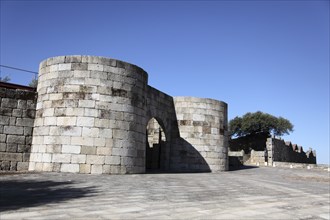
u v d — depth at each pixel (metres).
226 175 21.05
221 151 26.44
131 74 18.34
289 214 8.49
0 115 17.12
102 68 17.44
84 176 14.91
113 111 17.31
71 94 16.98
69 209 7.37
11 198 8.59
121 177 15.22
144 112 19.36
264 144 72.44
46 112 17.19
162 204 8.54
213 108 26.58
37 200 8.38
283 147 52.19
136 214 7.16
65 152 16.39
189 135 25.50
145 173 18.61
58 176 14.45
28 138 17.62
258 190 13.21
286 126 74.81
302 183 18.03
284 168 32.47
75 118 16.70
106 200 8.75
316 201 11.28
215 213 7.82
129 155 17.55
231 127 77.81
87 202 8.34
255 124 74.19
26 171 16.17
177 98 26.03
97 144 16.69
